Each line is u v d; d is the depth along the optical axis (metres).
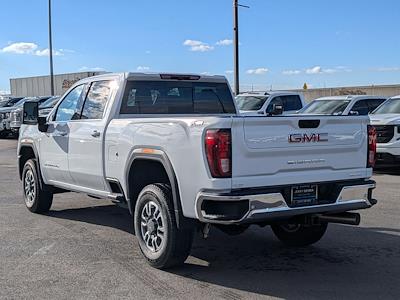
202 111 7.45
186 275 5.57
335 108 15.08
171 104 7.16
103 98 6.94
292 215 5.23
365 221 7.98
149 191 5.70
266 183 5.12
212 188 4.94
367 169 5.82
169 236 5.49
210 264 5.96
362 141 5.75
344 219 5.61
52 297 4.95
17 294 5.03
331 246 6.70
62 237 7.17
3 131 26.59
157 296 4.97
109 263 5.99
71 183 7.58
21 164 9.05
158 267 5.73
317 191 5.46
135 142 5.89
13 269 5.78
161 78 7.06
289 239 6.68
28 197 8.80
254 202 4.98
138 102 6.86
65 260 6.11
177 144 5.28
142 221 5.92
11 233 7.38
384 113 13.73
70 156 7.34
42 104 22.31
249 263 6.01
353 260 6.10
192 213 5.18
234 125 4.95
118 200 6.48
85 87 7.43
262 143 5.07
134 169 6.09
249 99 17.19
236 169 4.96
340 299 4.89
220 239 7.12
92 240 7.02
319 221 5.74
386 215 8.37
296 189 5.30
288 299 4.89
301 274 5.61
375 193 10.28
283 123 5.18
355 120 5.69
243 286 5.25
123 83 6.75
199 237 7.20
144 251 5.89
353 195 5.64
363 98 15.16
